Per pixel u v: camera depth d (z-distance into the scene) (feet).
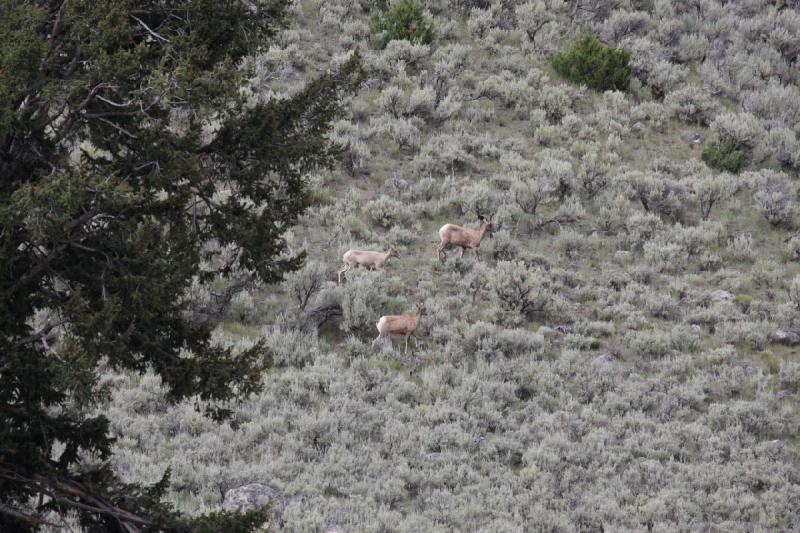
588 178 267.59
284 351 190.08
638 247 249.96
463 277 224.74
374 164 265.13
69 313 77.15
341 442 168.45
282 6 100.32
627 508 161.58
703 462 177.37
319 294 205.98
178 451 158.71
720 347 211.82
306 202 98.07
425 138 281.33
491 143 284.00
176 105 84.48
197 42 91.71
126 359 85.76
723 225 263.49
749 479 173.06
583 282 230.07
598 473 169.99
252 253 94.58
